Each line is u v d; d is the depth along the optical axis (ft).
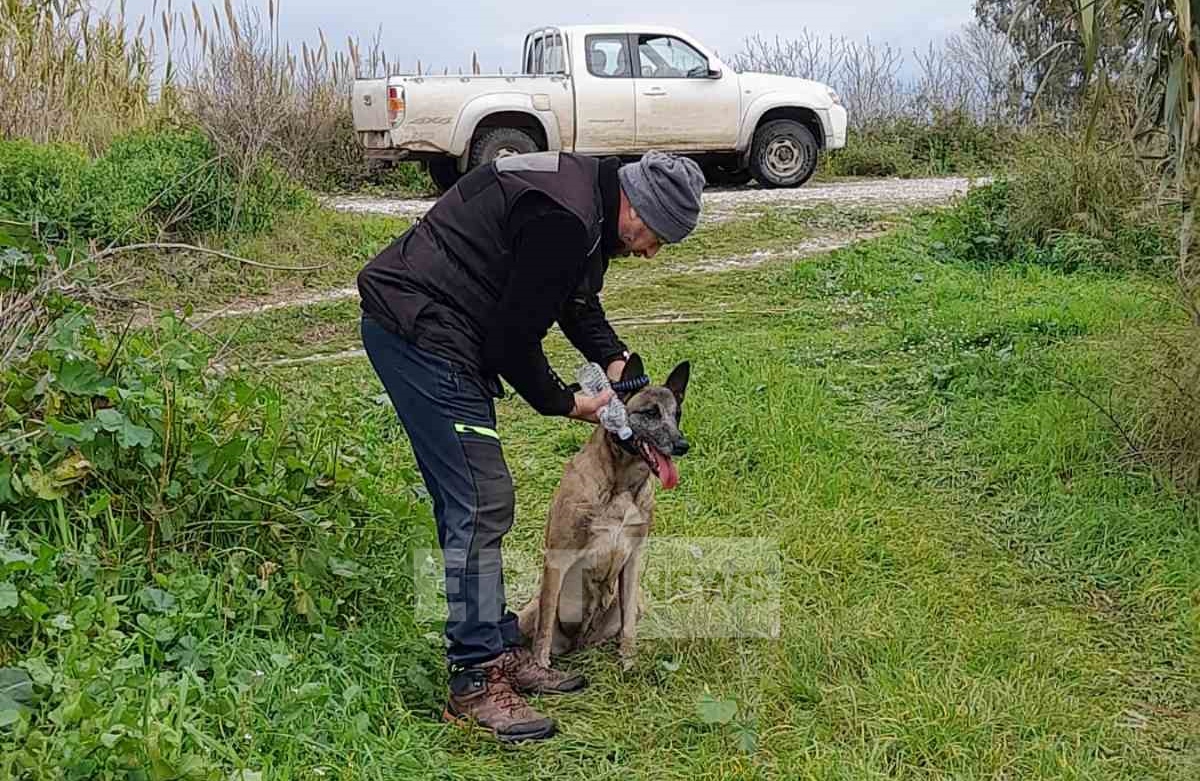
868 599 14.73
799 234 40.98
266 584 12.80
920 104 70.59
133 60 45.60
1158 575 15.11
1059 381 21.70
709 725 11.84
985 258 36.32
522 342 11.08
